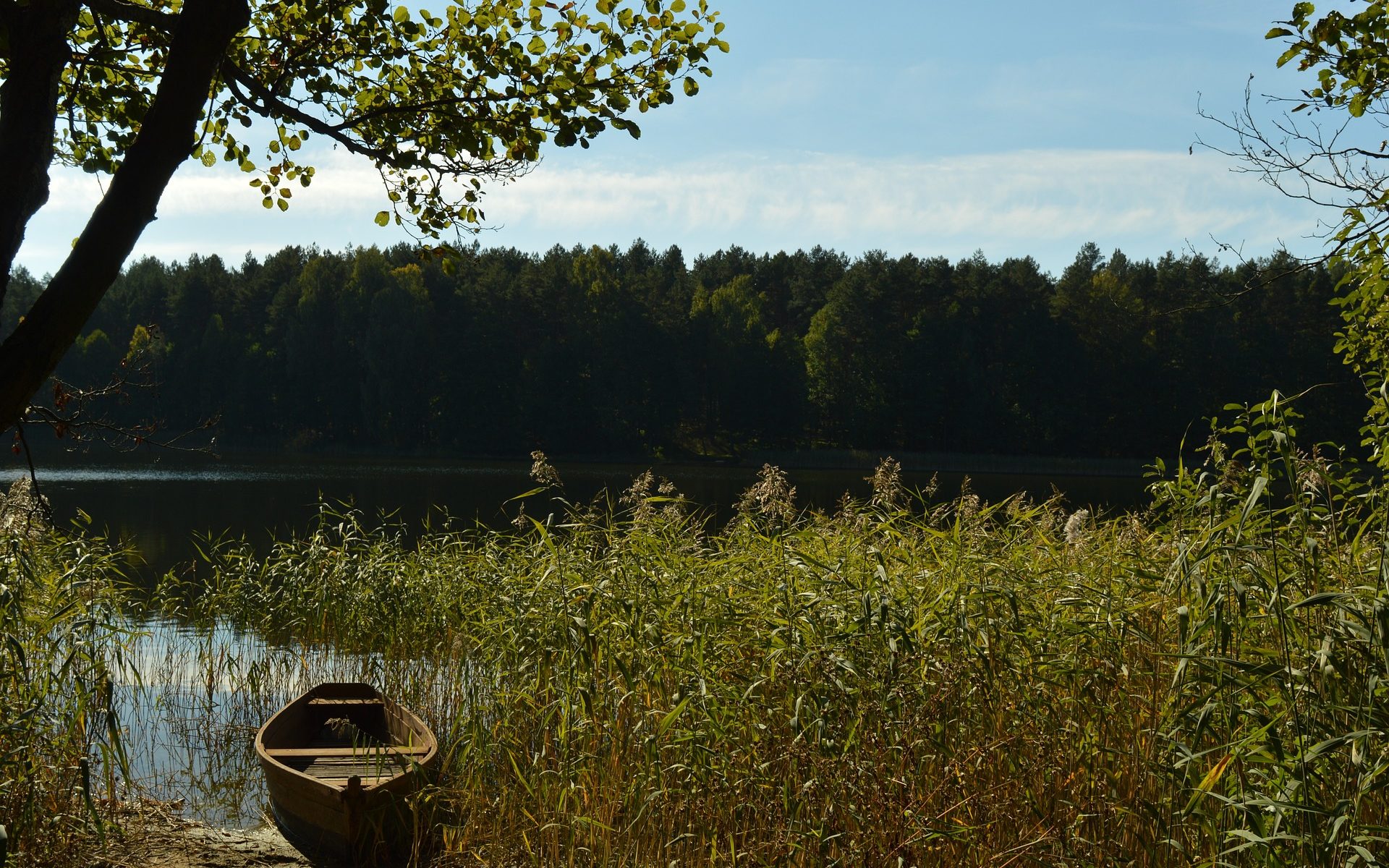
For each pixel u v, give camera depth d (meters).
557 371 71.94
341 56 6.05
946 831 4.97
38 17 3.73
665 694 6.46
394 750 7.69
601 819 6.14
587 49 5.95
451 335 72.44
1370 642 3.95
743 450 71.31
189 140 3.78
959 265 75.06
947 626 5.86
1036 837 5.18
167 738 9.65
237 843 7.11
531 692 7.16
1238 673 4.62
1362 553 5.23
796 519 8.66
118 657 7.62
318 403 73.56
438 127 5.92
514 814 6.71
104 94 5.88
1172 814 4.92
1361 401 52.22
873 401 71.00
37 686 6.38
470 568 11.93
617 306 75.00
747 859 5.59
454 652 10.43
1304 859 4.07
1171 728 4.85
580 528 8.31
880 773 5.30
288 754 7.72
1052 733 5.61
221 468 50.00
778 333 83.75
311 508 30.23
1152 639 5.66
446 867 6.59
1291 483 4.88
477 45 5.91
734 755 5.90
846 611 6.06
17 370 3.49
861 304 74.06
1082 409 68.38
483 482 43.31
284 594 12.72
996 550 7.31
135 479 41.31
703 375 75.31
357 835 6.55
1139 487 47.78
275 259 85.56
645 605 6.93
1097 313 70.81
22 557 6.75
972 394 69.50
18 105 3.71
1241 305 65.12
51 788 6.50
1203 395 64.81
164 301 84.62
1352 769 4.13
